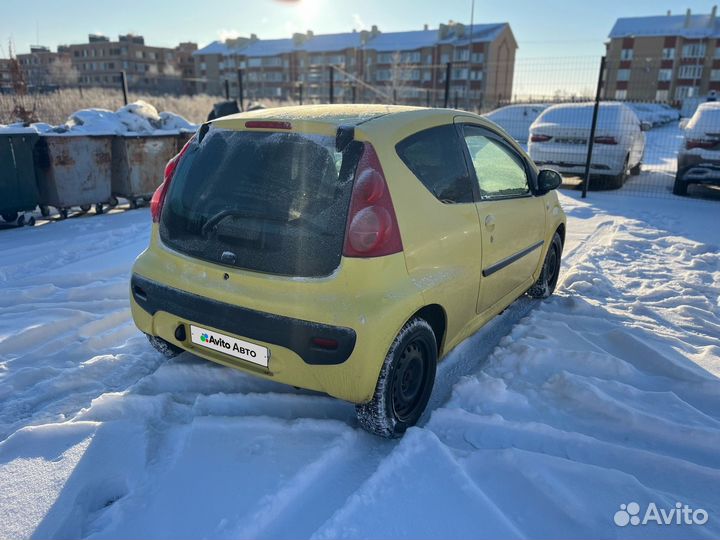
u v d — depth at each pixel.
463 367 3.73
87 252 6.48
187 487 2.46
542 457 2.67
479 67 70.06
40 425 2.90
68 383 3.40
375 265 2.56
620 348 3.99
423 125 3.11
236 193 2.81
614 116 11.09
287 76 82.44
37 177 8.27
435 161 3.11
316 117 2.87
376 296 2.56
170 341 3.12
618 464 2.75
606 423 3.10
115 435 2.85
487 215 3.47
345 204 2.57
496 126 4.04
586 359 3.71
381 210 2.59
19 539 2.22
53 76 27.33
